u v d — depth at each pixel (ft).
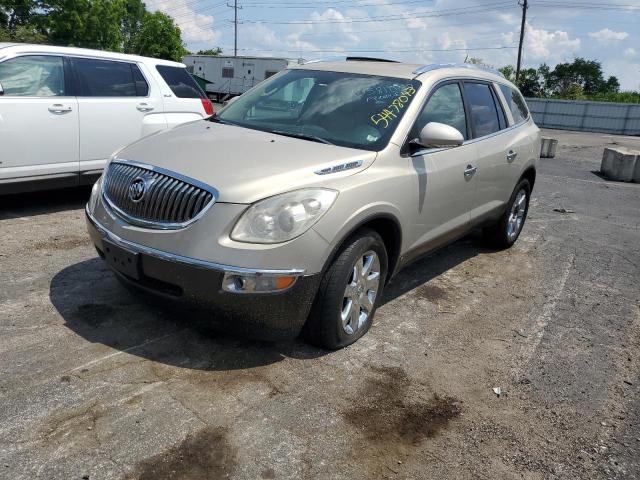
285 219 10.12
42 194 23.41
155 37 207.21
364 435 9.60
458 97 15.78
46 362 10.67
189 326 12.37
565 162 53.11
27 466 8.09
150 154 11.69
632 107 128.16
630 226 26.58
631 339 14.26
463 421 10.30
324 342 11.68
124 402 9.71
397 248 13.06
